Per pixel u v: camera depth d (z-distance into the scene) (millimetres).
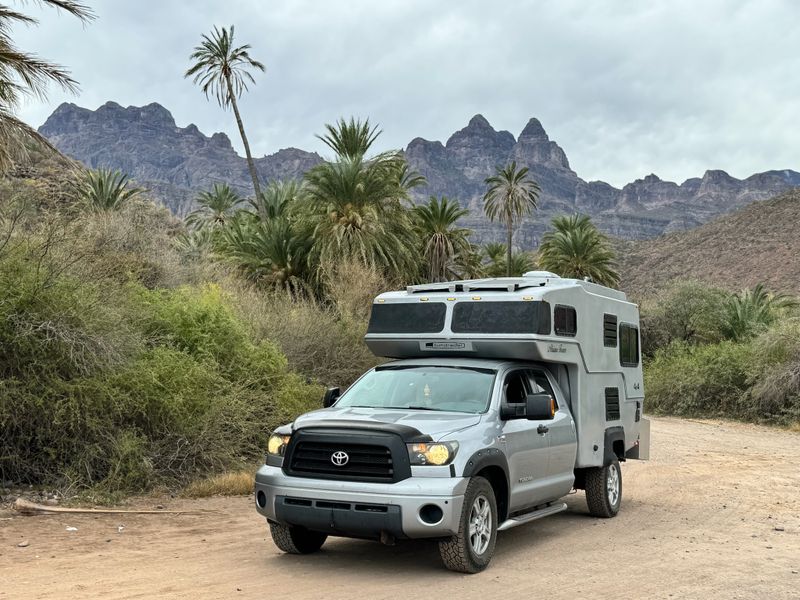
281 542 7301
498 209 66750
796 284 88625
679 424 27219
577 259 52688
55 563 6754
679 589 6379
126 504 9898
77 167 14469
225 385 13039
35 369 10305
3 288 10312
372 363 18828
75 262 11805
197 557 7219
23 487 10141
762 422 28250
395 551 7691
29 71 12719
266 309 18516
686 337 46094
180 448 11445
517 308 8344
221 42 39656
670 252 119250
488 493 6984
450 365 8188
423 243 37812
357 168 28797
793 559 7656
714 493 12094
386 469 6543
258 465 12570
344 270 22500
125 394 10828
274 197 39594
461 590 6191
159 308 13836
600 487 9797
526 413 7410
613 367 10336
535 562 7316
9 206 13078
